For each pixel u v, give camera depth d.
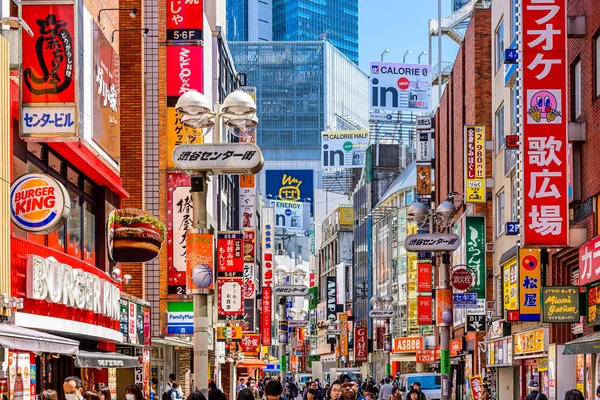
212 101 72.94
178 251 49.50
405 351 116.62
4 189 23.41
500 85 60.81
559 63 33.62
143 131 46.22
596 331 35.88
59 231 31.88
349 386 20.22
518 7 34.09
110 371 38.88
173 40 49.50
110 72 34.97
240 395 18.20
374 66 166.75
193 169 26.11
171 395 41.47
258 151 26.12
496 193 61.66
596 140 33.81
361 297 163.25
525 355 48.09
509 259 44.66
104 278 34.72
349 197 197.88
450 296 44.56
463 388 76.56
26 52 24.41
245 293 83.81
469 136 61.78
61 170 32.38
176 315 49.59
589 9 34.62
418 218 44.91
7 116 23.64
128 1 45.28
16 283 24.75
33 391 25.98
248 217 92.19
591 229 34.34
